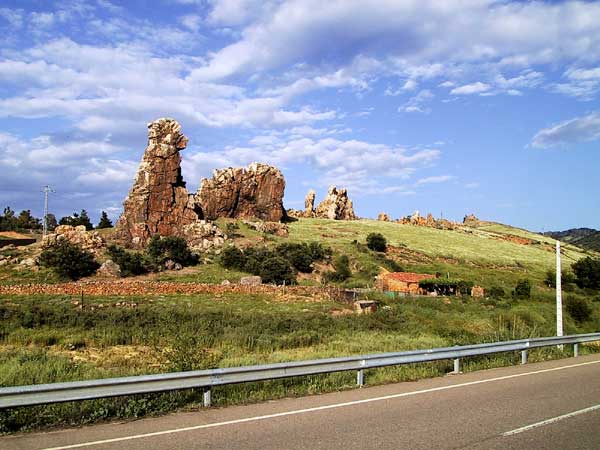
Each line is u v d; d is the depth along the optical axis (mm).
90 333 26672
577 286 80562
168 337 24125
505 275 86125
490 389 12805
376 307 45781
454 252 102812
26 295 45031
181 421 9344
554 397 11883
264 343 24328
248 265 65500
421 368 15336
